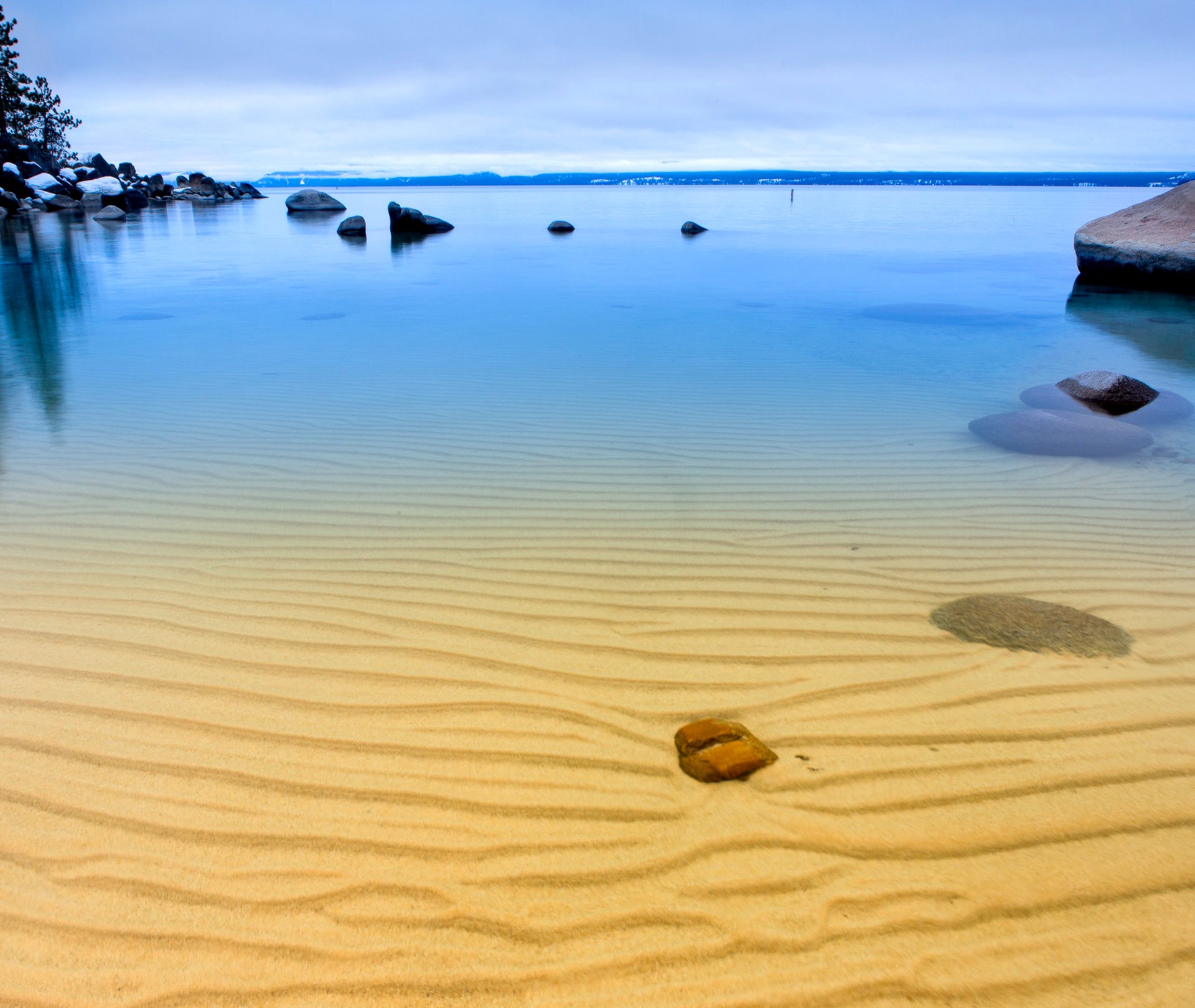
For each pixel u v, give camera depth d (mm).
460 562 3789
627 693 2791
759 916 1923
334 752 2475
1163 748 2512
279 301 12508
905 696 2779
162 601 3391
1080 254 14453
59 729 2559
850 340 9656
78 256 18922
